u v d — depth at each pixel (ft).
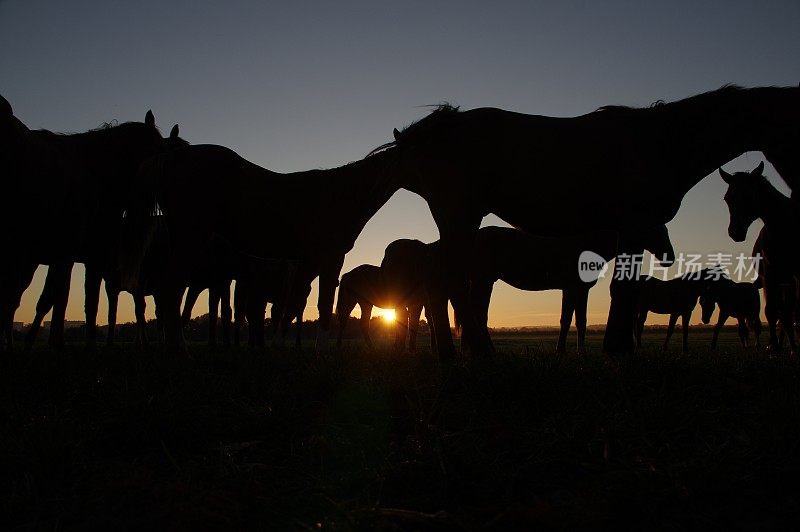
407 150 17.80
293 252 22.40
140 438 9.06
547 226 17.08
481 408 10.44
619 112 16.97
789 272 27.76
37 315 23.77
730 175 28.73
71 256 21.95
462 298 17.11
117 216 24.27
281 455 8.64
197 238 20.25
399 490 7.02
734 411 10.08
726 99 16.47
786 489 6.87
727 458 7.44
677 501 6.48
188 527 5.92
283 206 21.47
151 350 20.56
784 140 16.70
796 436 8.16
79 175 21.54
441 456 7.68
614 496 6.51
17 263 20.74
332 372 13.64
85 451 8.39
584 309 31.53
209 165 20.33
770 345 28.27
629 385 11.40
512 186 16.57
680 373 12.71
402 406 11.15
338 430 9.70
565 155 16.21
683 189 16.80
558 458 7.93
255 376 13.89
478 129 16.79
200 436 9.40
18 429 8.92
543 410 10.20
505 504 6.55
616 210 16.52
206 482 7.17
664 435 8.56
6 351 18.47
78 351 21.16
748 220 27.48
